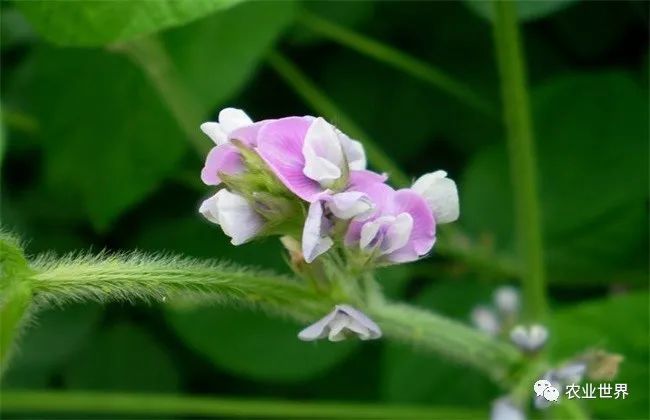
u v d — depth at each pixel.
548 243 0.22
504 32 0.20
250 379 0.23
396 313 0.18
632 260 0.22
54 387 0.23
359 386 0.23
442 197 0.17
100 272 0.17
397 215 0.16
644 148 0.22
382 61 0.23
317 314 0.17
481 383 0.22
